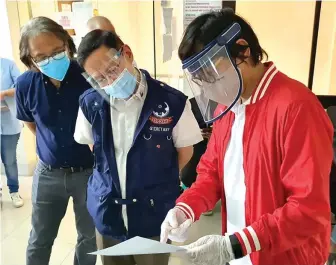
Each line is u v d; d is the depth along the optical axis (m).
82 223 1.78
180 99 1.26
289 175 0.83
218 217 2.62
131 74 1.20
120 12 3.00
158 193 1.31
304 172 0.79
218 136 1.08
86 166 1.69
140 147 1.25
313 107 0.82
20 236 2.55
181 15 2.67
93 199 1.35
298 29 2.69
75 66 1.62
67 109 1.61
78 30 3.03
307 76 2.78
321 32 2.65
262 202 0.92
